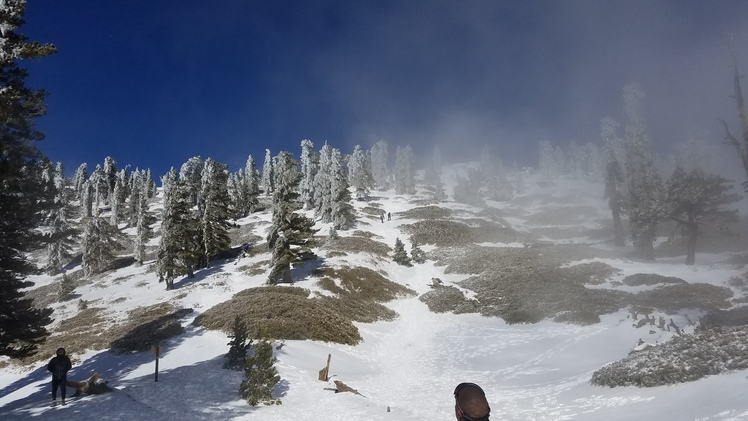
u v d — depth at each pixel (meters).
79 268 70.69
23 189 18.95
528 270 47.16
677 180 46.44
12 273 20.19
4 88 16.34
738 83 14.82
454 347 30.73
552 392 17.72
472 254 58.28
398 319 40.25
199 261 57.53
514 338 30.48
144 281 54.88
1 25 16.00
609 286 40.44
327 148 103.12
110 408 15.96
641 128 54.47
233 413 16.06
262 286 43.00
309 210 96.62
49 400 17.44
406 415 15.64
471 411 3.04
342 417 15.70
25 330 20.08
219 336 28.62
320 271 47.66
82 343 31.66
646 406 12.66
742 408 9.65
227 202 62.41
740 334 15.35
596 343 25.45
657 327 25.14
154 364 24.31
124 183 133.62
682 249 53.06
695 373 13.30
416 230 73.19
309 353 26.03
